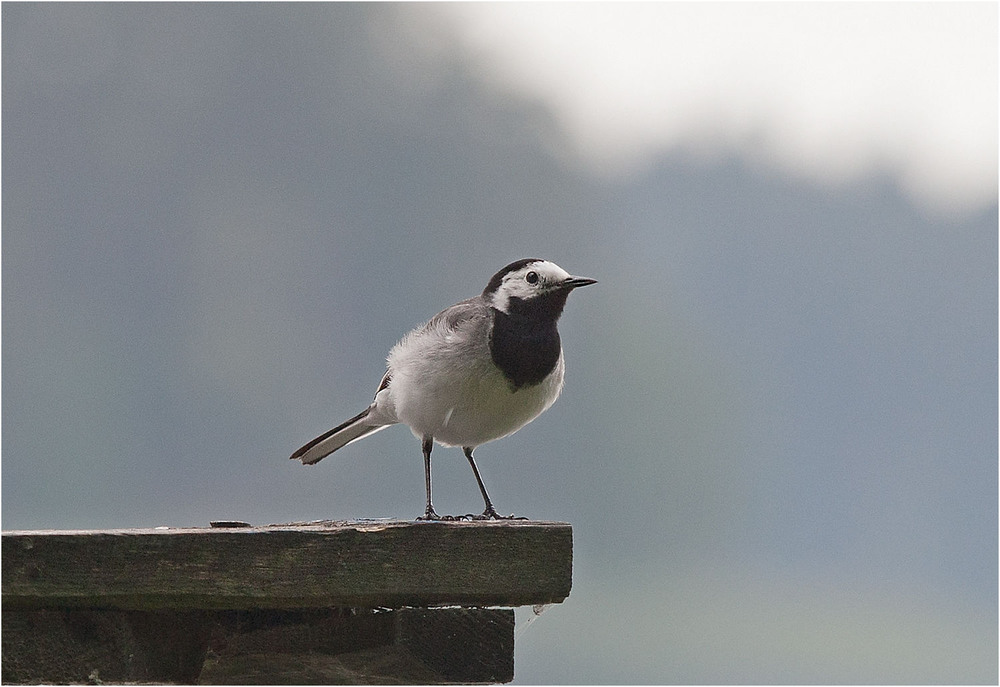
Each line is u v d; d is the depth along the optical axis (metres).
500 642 5.80
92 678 5.36
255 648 5.60
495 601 5.57
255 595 5.38
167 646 5.51
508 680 5.78
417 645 5.73
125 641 5.41
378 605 5.57
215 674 5.54
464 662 5.75
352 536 5.47
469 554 5.53
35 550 5.28
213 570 5.37
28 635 5.33
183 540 5.37
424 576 5.49
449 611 5.77
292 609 5.58
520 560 5.56
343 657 5.66
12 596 5.25
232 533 5.40
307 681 5.62
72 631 5.37
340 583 5.43
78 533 5.34
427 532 5.52
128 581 5.32
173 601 5.37
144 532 5.39
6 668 5.28
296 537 5.43
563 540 5.59
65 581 5.29
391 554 5.48
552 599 5.57
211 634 5.56
